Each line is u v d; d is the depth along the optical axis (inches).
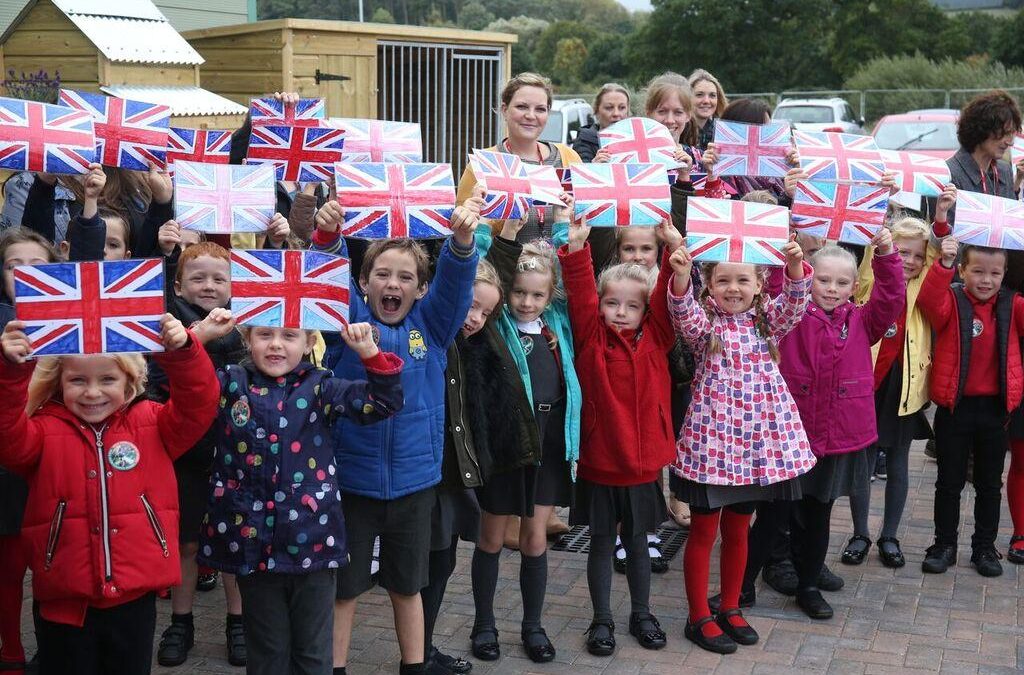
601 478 181.9
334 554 142.5
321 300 138.5
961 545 229.8
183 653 174.4
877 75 1476.4
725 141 220.8
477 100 476.7
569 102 730.8
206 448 166.1
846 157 212.7
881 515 247.0
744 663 177.3
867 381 197.5
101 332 127.4
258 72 410.3
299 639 143.5
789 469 182.1
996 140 249.3
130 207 202.5
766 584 211.2
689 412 186.1
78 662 135.6
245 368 144.3
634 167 182.1
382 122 202.4
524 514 175.2
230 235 198.1
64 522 132.5
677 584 210.8
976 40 1951.3
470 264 154.3
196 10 491.2
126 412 136.9
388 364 139.2
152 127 187.3
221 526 140.9
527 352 179.5
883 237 194.2
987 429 213.3
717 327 184.1
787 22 1875.0
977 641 184.7
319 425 143.2
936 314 209.9
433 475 159.2
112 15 339.0
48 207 196.2
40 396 136.0
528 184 180.9
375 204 160.4
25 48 338.6
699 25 1857.8
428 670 169.5
